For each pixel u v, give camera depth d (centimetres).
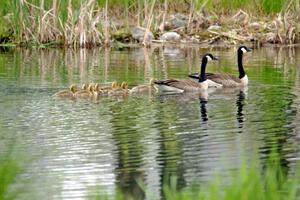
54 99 2362
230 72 2989
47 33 3759
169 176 1563
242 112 2186
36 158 1706
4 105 2259
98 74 2891
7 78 2762
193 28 4056
